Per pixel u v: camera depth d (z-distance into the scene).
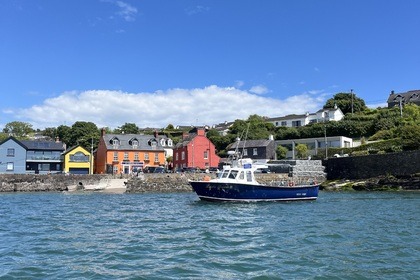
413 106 82.12
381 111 85.38
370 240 15.66
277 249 14.04
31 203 34.16
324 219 22.30
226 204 31.02
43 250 13.86
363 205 30.44
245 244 14.96
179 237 16.45
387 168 50.81
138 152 70.75
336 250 13.82
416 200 34.41
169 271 11.16
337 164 57.06
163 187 53.19
